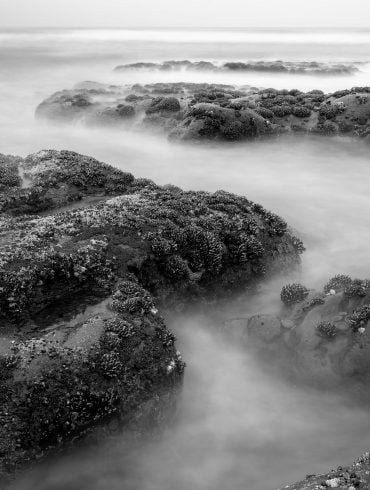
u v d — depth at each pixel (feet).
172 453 71.00
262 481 66.90
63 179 116.88
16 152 196.54
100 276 79.36
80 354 66.74
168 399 70.95
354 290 83.51
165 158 185.68
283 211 149.69
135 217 92.07
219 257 91.81
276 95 210.18
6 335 68.85
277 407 77.10
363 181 166.71
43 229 86.02
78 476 65.82
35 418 61.72
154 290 86.12
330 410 75.10
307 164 178.50
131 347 69.82
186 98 214.28
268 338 83.61
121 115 212.64
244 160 180.86
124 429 67.26
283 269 102.99
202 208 101.65
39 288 74.79
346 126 183.11
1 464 59.88
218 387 80.33
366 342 75.31
